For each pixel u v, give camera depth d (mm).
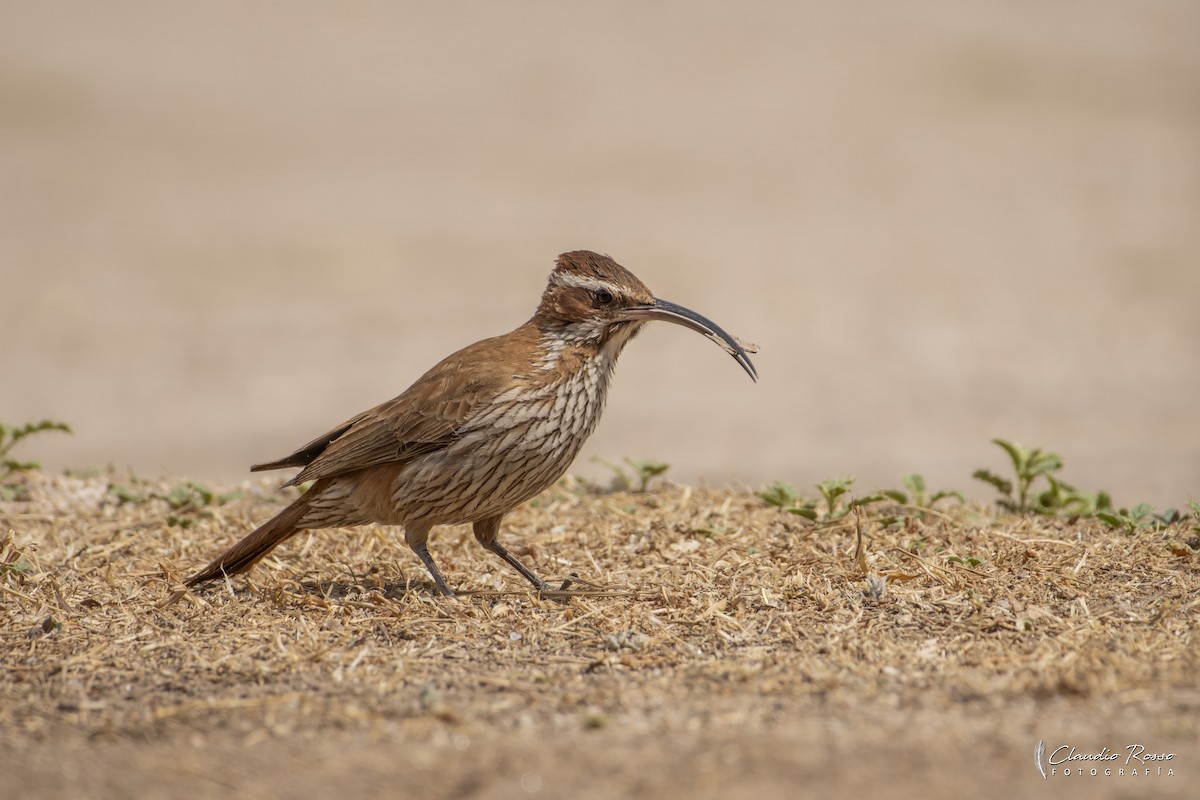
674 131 38344
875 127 38562
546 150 36594
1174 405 18734
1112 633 6543
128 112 38688
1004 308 23938
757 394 19562
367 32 48656
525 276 25484
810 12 49688
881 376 20297
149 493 9961
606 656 6543
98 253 26328
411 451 7773
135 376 19656
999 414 18422
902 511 9016
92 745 5527
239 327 22125
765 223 29984
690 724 5508
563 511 9461
